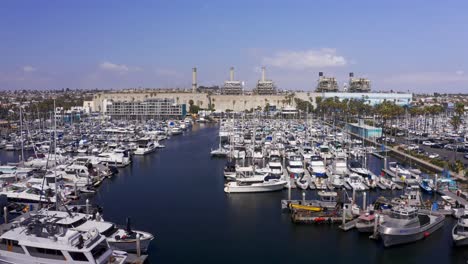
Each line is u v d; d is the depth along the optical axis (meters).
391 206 63.41
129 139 157.12
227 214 67.81
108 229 48.84
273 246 54.75
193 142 169.50
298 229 60.41
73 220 48.03
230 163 107.62
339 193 73.69
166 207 71.88
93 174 90.38
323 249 53.66
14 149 134.62
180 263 49.50
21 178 84.12
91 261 38.97
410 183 83.31
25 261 39.78
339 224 61.66
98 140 149.62
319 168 95.06
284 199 75.50
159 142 166.75
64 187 75.62
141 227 61.50
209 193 81.62
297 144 140.75
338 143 140.38
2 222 59.28
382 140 156.75
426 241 55.28
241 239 57.09
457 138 152.25
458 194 73.19
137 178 96.50
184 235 58.53
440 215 60.94
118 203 74.38
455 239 51.97
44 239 39.66
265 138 154.38
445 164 101.88
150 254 51.94
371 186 80.75
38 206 62.91
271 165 99.81
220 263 49.56
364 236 57.38
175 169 108.31
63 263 39.12
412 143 152.00
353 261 50.62
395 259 50.88
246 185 80.56
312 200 71.50
